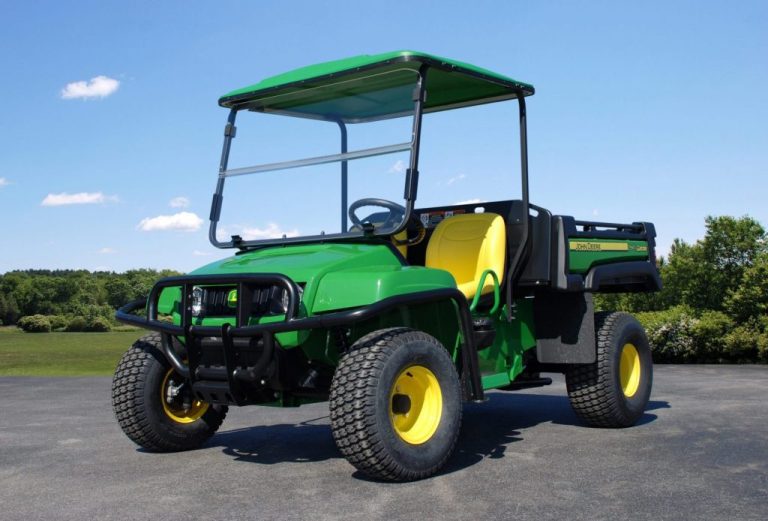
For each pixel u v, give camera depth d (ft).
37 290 108.37
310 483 12.18
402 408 12.48
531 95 16.78
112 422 19.38
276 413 20.35
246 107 16.14
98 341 71.36
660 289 19.72
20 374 36.24
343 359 12.14
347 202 14.70
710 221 37.70
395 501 10.96
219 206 15.83
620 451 14.38
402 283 12.61
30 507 11.05
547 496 11.07
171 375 15.05
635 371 17.89
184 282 13.38
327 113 15.56
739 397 21.72
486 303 15.80
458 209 17.54
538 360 17.37
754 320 34.68
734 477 12.06
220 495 11.51
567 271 16.22
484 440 15.85
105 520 10.30
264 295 12.92
